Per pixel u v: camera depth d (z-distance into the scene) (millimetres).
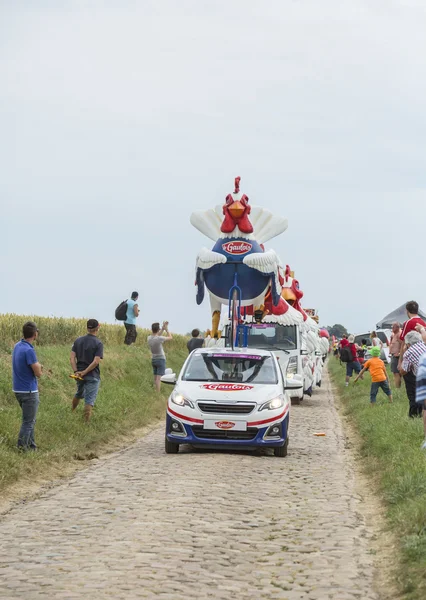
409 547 7512
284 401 14711
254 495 10625
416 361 16234
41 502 10273
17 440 13438
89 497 10508
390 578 6996
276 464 13516
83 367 17031
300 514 9570
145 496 10398
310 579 7008
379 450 13891
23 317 28531
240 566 7336
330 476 12414
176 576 6910
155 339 24984
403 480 10227
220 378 15328
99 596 6301
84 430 16250
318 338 32062
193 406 14461
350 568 7344
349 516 9516
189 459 13852
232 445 14344
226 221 19734
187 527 8680
